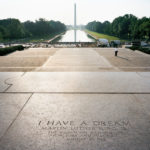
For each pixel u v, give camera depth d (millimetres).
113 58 22047
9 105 7883
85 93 9320
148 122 6336
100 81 11602
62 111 7207
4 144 5184
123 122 6328
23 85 10797
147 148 4926
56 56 23703
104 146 5016
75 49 33781
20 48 31875
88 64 17891
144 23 59969
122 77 12617
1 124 6270
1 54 24531
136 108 7512
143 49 28484
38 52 28484
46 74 13547
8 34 65375
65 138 5422
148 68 15836
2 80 11953
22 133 5719
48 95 9070
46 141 5289
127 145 5051
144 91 9680
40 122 6371
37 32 92812
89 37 115312
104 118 6609
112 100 8391
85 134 5613
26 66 16828
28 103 8078
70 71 14578
